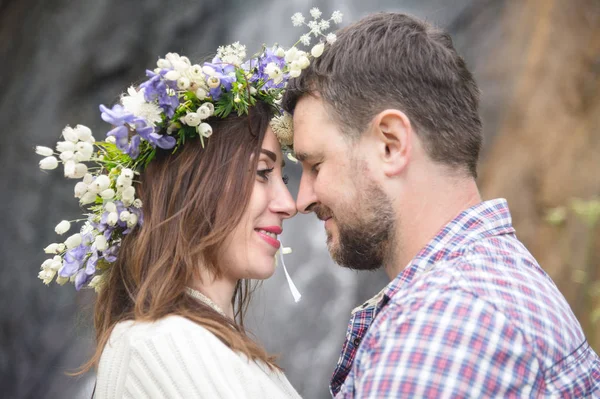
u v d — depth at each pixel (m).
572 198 8.13
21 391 10.10
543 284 2.29
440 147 2.48
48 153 2.64
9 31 11.79
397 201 2.50
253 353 2.82
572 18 9.39
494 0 10.01
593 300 7.22
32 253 10.67
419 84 2.49
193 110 2.85
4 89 11.54
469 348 2.03
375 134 2.51
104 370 2.61
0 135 11.27
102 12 11.38
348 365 2.78
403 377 2.05
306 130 2.63
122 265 2.94
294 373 9.22
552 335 2.13
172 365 2.53
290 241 9.80
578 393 2.15
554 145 8.68
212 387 2.51
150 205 2.89
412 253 2.50
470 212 2.43
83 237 2.93
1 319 10.48
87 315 3.53
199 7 11.34
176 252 2.81
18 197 10.92
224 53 2.95
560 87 9.04
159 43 11.33
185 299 2.79
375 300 2.79
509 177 8.77
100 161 2.91
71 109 11.20
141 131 2.69
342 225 2.59
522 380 2.04
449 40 2.64
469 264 2.22
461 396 2.00
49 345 10.17
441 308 2.10
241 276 2.98
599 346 6.96
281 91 2.95
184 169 2.86
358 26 2.64
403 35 2.56
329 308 9.36
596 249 7.51
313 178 2.72
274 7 11.05
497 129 9.25
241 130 2.91
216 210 2.86
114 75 11.28
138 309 2.69
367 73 2.53
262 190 2.96
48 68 11.33
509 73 9.48
